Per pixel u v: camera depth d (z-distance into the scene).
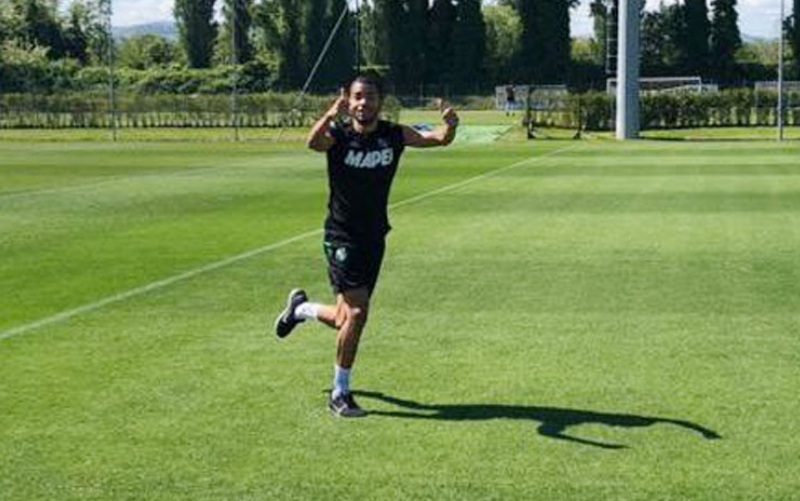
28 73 78.69
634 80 44.31
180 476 5.73
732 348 8.49
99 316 9.96
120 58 103.94
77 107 57.03
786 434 6.33
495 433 6.39
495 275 12.02
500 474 5.72
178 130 53.78
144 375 7.77
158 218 18.06
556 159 32.16
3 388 7.45
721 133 47.28
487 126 50.06
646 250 13.90
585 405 6.95
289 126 55.56
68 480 5.69
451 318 9.70
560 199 20.47
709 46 101.88
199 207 19.75
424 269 12.45
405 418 6.70
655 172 26.86
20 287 11.58
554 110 49.62
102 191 22.97
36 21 96.25
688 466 5.82
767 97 51.34
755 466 5.80
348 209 6.85
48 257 13.77
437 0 99.25
